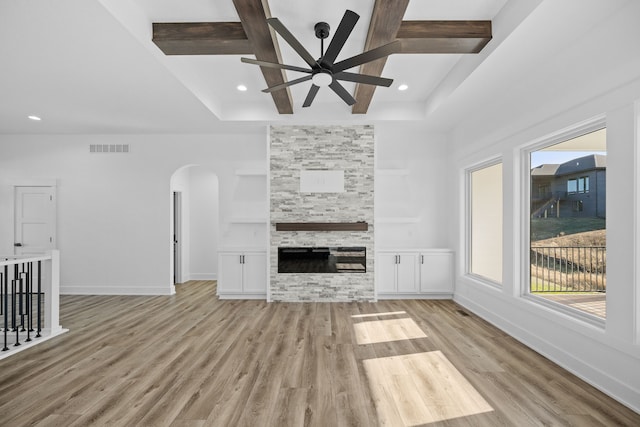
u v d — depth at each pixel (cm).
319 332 376
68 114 472
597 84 243
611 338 235
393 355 311
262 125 522
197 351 322
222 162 575
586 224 286
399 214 574
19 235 578
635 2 213
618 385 231
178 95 399
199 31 290
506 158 372
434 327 392
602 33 238
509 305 369
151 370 281
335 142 522
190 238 705
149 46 291
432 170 573
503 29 268
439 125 523
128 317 436
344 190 521
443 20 286
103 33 266
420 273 531
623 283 227
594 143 277
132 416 216
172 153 577
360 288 520
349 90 445
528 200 354
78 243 576
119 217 577
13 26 257
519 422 209
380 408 225
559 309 301
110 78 353
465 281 485
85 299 537
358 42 319
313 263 520
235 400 235
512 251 361
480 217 483
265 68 348
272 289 519
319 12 273
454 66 373
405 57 356
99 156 578
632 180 219
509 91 363
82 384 257
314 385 256
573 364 272
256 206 573
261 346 334
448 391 246
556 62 287
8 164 578
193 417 215
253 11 249
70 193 577
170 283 572
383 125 523
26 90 386
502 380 262
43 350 325
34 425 206
